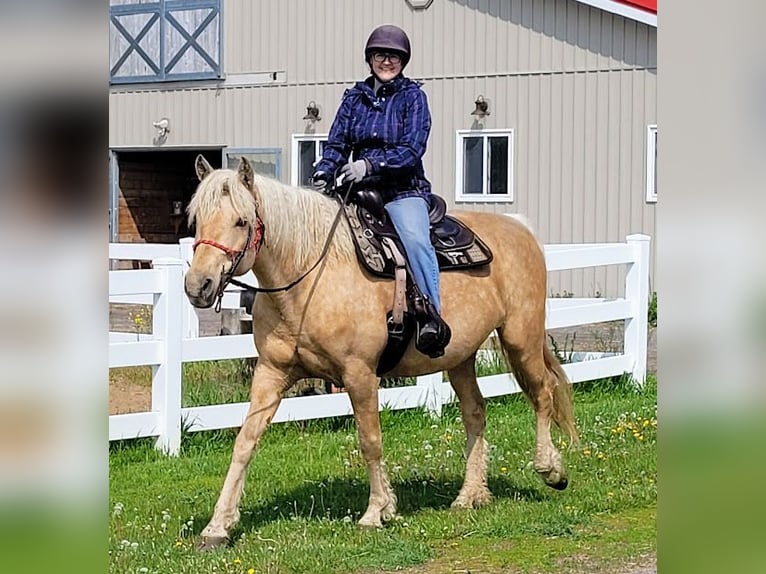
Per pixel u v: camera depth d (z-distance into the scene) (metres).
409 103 6.55
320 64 20.92
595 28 18.56
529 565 5.96
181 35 22.17
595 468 8.07
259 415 6.27
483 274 6.94
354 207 6.49
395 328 6.42
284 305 6.12
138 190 23.72
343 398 9.47
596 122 18.61
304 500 7.21
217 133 21.94
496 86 19.41
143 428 8.63
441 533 6.50
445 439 9.02
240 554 6.03
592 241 18.67
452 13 19.75
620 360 11.46
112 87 22.91
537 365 7.28
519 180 19.27
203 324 14.38
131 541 6.30
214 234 5.66
